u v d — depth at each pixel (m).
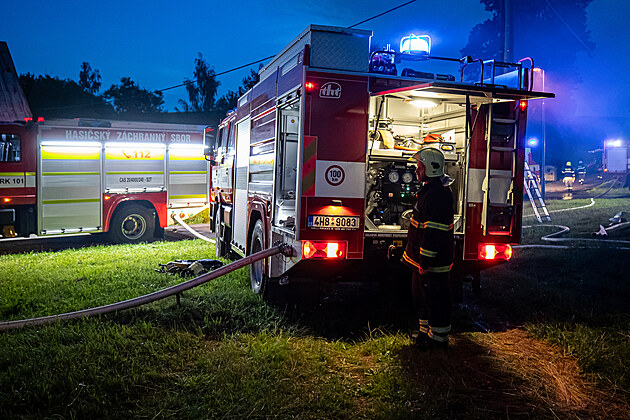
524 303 5.57
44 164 10.84
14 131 10.48
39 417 2.99
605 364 3.84
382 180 5.05
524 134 5.01
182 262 7.22
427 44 5.38
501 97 4.68
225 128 9.10
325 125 4.58
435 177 4.26
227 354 3.92
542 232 10.92
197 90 42.25
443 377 3.63
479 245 4.97
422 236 4.26
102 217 11.52
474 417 3.10
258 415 3.07
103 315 4.91
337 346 4.33
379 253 4.77
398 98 4.99
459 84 4.37
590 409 3.29
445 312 4.20
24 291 6.01
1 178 10.40
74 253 9.36
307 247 4.56
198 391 3.38
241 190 7.52
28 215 10.75
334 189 4.60
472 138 4.94
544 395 3.48
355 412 3.21
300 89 4.68
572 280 6.51
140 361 3.84
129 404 3.23
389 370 3.75
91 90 40.25
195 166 12.80
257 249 6.46
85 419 3.02
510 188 5.02
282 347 4.07
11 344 4.14
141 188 12.01
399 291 5.49
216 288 6.18
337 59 4.64
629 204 16.48
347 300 5.88
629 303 5.44
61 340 4.25
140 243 11.15
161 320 4.78
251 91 7.14
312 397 3.33
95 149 11.40
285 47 5.48
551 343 4.43
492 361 4.05
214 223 10.11
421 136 6.16
